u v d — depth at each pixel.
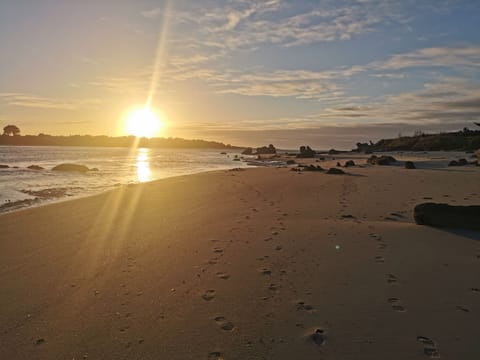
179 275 5.91
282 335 4.06
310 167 29.20
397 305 4.71
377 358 3.61
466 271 5.82
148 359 3.67
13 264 6.55
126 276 5.93
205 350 3.80
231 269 6.12
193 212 11.37
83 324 4.39
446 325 4.19
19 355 3.77
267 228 8.80
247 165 45.06
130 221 10.12
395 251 6.84
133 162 48.44
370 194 14.18
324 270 5.97
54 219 10.42
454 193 13.84
